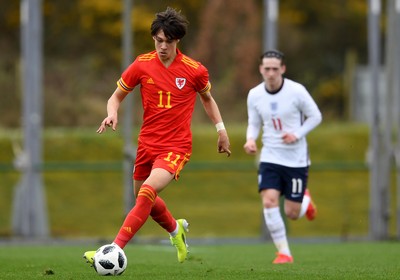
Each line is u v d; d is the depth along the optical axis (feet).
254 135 127.24
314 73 411.13
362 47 427.74
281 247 121.80
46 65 368.27
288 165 123.75
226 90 350.64
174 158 94.27
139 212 91.40
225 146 101.91
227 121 343.67
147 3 362.94
